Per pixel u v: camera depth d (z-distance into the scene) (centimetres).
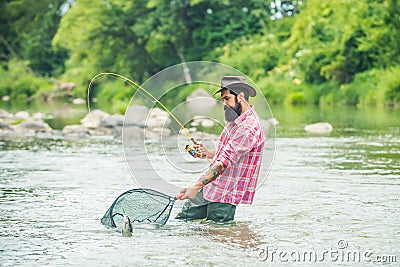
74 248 662
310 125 1820
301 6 3838
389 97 2798
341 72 3234
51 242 684
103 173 1099
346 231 720
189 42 4047
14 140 1633
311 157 1265
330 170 1105
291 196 898
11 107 3189
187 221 770
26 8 4888
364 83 3059
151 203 760
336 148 1398
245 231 723
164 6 3891
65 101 3944
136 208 759
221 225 749
